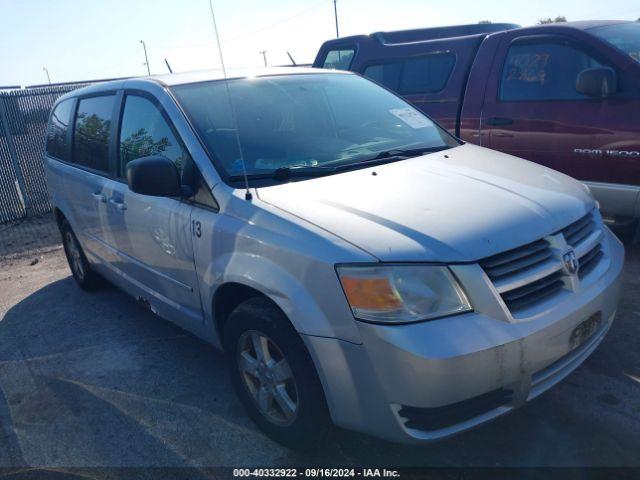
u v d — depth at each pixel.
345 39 7.19
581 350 2.68
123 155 3.94
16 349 4.46
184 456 2.97
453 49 5.96
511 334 2.30
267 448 2.96
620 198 4.74
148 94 3.72
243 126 3.39
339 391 2.45
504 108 5.40
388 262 2.29
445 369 2.20
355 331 2.32
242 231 2.76
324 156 3.34
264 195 2.84
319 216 2.58
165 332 4.44
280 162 3.21
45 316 5.05
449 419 2.31
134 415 3.38
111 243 4.27
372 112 3.93
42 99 9.45
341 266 2.35
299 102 3.73
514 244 2.43
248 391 3.00
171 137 3.40
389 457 2.79
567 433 2.85
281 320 2.62
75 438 3.23
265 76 3.93
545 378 2.49
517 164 3.35
